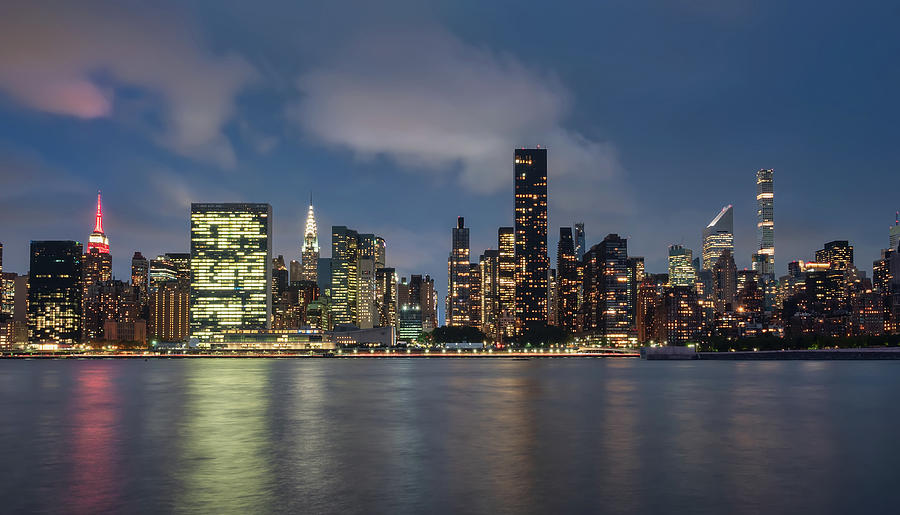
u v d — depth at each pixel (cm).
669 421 10919
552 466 6844
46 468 6788
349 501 5375
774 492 5688
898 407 13238
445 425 10419
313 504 5278
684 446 8231
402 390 18562
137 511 5078
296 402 14725
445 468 6744
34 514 5019
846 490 5772
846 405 13650
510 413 12225
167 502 5347
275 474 6438
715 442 8569
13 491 5734
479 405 13812
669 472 6531
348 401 14950
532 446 8231
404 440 8788
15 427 10388
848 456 7500
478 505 5253
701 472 6531
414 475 6388
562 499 5444
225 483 6038
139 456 7531
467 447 8169
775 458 7331
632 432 9538
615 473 6456
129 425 10588
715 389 18412
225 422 10944
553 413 12169
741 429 9875
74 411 12888
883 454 7625
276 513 5012
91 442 8681
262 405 13962
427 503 5312
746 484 5994
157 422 10969
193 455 7575
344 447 8200
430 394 16988
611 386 19900
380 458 7375
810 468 6750
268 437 9100
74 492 5700
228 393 17612
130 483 6038
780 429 9862
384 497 5506
